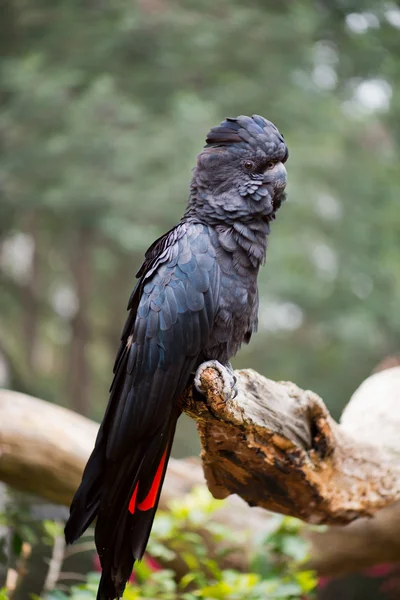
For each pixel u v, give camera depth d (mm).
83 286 20859
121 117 14641
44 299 22016
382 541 6949
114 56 14094
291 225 18172
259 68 14711
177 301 4453
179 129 14633
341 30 14672
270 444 4812
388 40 14758
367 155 18406
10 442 6719
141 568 5895
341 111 17734
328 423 5160
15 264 23031
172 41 14188
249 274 4641
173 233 4699
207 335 4492
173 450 19156
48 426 6805
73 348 20844
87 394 20859
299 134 17016
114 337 22094
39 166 14469
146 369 4430
